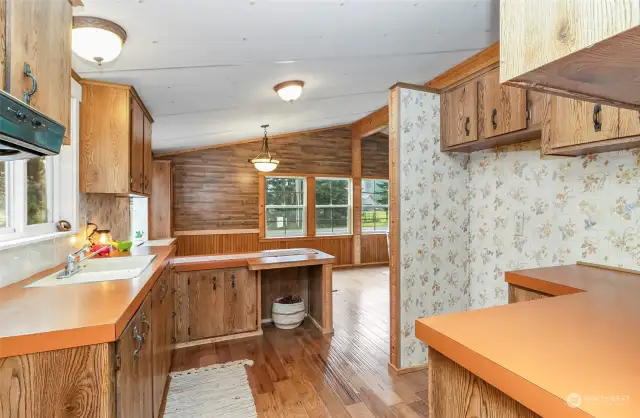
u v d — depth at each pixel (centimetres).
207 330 310
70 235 218
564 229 212
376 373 253
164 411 204
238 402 214
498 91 215
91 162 234
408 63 275
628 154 178
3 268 152
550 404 67
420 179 261
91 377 106
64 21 135
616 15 43
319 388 232
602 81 59
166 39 186
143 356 153
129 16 159
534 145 229
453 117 254
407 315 257
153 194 536
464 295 279
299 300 358
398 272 254
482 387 91
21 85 106
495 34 222
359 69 285
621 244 182
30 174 191
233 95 315
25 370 99
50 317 112
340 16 183
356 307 420
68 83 139
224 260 321
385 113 572
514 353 84
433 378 109
